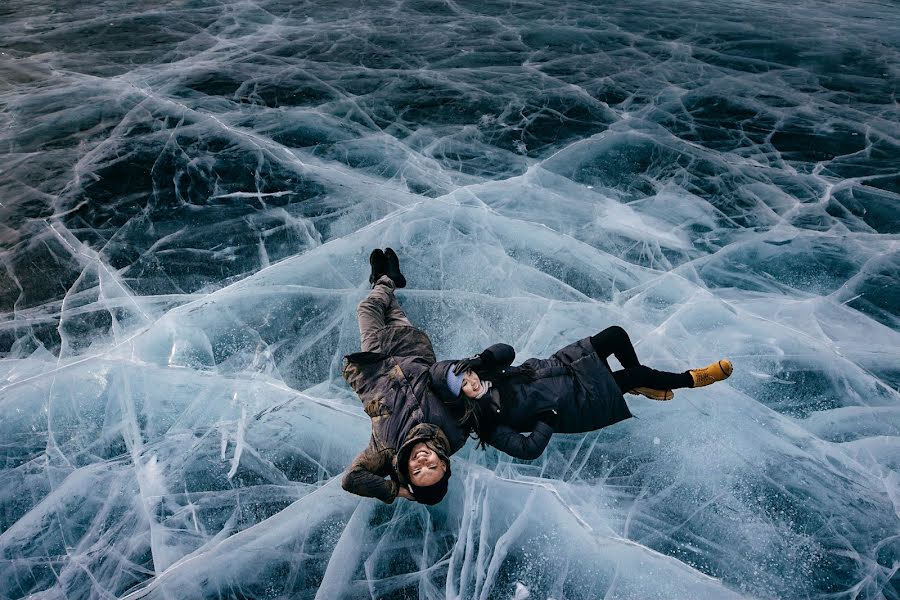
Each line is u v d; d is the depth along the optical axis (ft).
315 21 25.31
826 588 8.54
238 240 14.39
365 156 16.94
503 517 9.51
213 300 12.87
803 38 24.52
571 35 24.20
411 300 12.82
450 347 12.01
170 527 9.46
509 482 9.86
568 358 10.36
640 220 14.90
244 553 9.09
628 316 12.46
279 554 9.12
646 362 11.48
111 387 11.34
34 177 16.26
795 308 12.63
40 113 18.81
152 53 22.54
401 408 9.68
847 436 10.40
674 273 13.44
